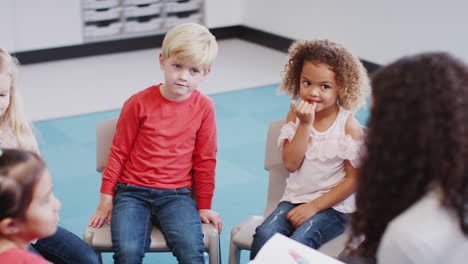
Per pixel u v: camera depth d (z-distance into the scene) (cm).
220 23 614
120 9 562
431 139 104
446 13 418
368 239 125
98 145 205
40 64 531
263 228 179
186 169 199
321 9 523
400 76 108
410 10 444
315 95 181
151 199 193
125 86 474
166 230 185
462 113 103
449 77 105
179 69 190
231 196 294
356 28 493
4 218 118
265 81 485
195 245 180
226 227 265
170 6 585
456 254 107
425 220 107
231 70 513
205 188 200
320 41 186
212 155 201
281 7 569
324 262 124
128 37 571
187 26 193
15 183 116
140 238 181
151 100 198
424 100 104
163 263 237
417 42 444
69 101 436
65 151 347
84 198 292
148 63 538
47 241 178
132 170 197
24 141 191
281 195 202
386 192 112
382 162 110
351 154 179
